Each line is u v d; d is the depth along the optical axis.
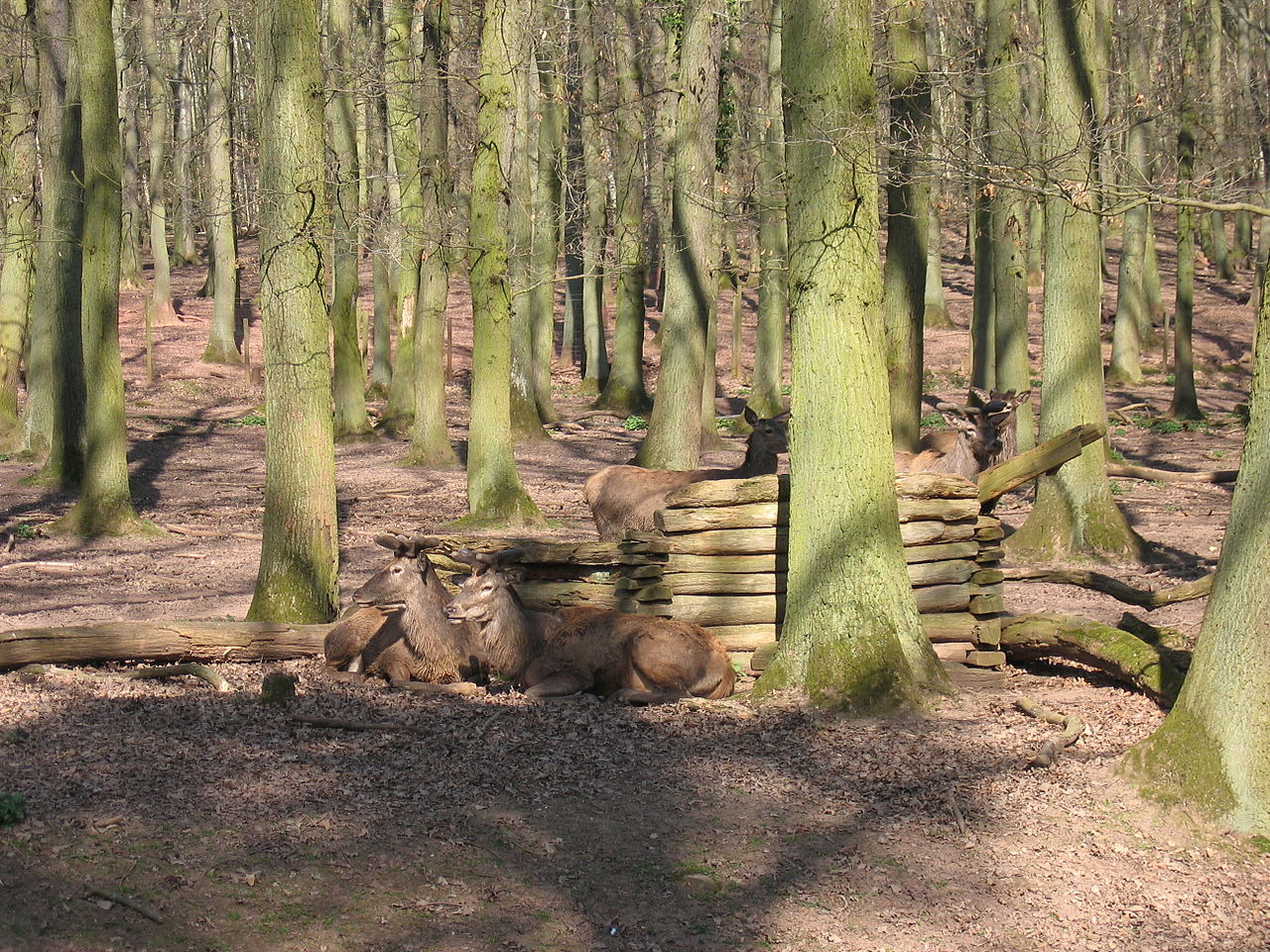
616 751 8.08
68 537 16.81
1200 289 44.75
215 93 35.19
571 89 31.23
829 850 6.80
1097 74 15.33
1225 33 35.84
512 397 27.28
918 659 9.15
